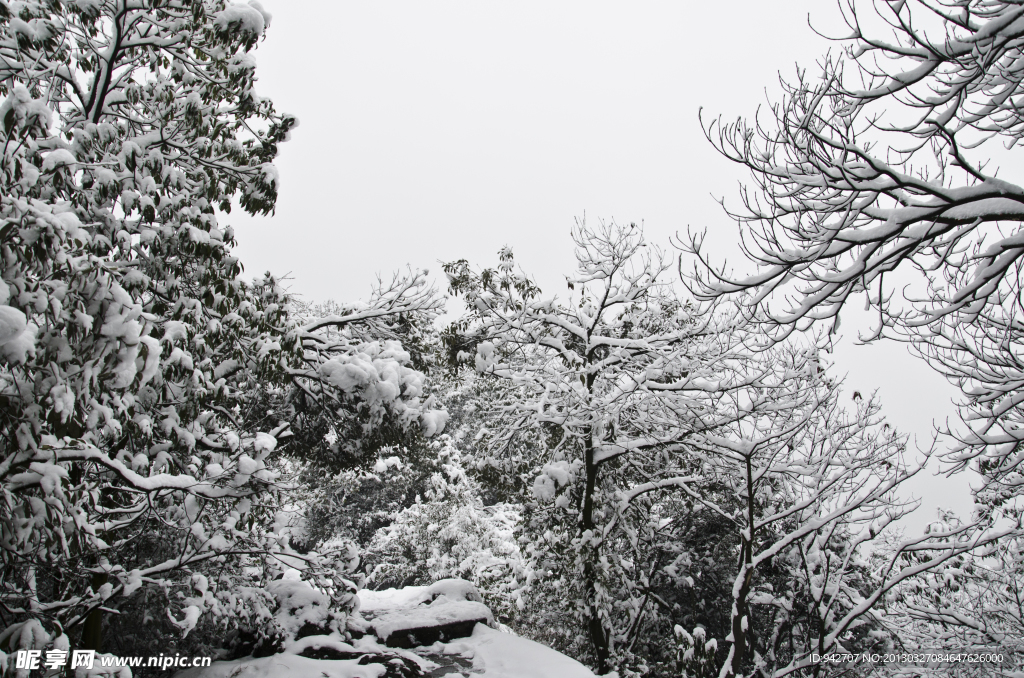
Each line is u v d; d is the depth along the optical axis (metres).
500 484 13.95
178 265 7.18
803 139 5.91
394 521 25.28
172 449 7.54
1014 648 11.41
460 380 15.36
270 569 9.39
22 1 6.71
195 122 7.65
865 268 5.83
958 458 7.41
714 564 13.20
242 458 6.88
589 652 12.66
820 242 5.86
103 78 7.67
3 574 5.32
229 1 8.05
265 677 8.61
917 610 11.98
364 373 10.20
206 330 7.53
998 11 5.46
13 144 5.48
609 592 12.69
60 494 4.73
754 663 11.41
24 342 3.99
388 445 11.60
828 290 6.09
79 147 6.82
